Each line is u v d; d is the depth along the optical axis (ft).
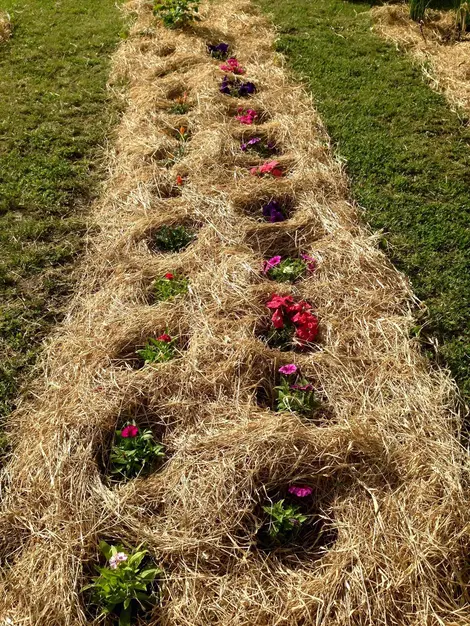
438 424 8.79
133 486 8.07
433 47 21.08
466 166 14.96
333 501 8.07
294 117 16.70
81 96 17.89
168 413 9.07
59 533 7.50
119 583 6.94
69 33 21.91
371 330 10.43
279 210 13.38
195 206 13.08
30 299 11.43
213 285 10.99
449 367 10.20
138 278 11.42
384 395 9.36
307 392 9.36
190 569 7.29
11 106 17.37
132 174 14.29
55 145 15.74
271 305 10.46
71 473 8.11
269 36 21.75
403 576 6.98
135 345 10.18
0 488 8.30
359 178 14.64
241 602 6.98
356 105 17.54
